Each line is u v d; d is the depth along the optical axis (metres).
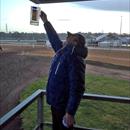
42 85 17.72
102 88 18.38
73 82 2.31
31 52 32.62
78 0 3.27
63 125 2.46
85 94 2.66
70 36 2.46
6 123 1.93
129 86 19.72
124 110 11.65
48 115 7.53
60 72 2.41
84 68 2.40
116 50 47.44
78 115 10.74
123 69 29.45
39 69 24.56
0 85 14.37
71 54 2.37
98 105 12.18
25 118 8.57
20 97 13.41
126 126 9.88
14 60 22.50
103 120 10.52
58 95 2.44
